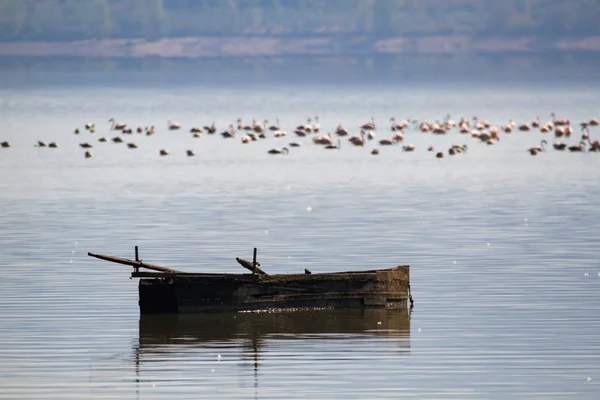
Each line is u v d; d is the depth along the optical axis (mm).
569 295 87438
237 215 132250
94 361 70812
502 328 77688
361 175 183875
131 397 63531
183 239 114188
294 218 129500
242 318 82625
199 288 83000
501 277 94375
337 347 74000
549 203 143625
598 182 170500
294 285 84188
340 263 100750
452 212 134875
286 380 66812
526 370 68125
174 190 160500
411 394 63969
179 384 66062
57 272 97562
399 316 82062
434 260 102062
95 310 84000
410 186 165750
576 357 70688
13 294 89000
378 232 118500
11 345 74312
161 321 81375
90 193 156750
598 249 107375
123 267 99750
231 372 68438
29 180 176000
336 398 63344
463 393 64062
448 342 74625
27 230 120938
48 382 66500
